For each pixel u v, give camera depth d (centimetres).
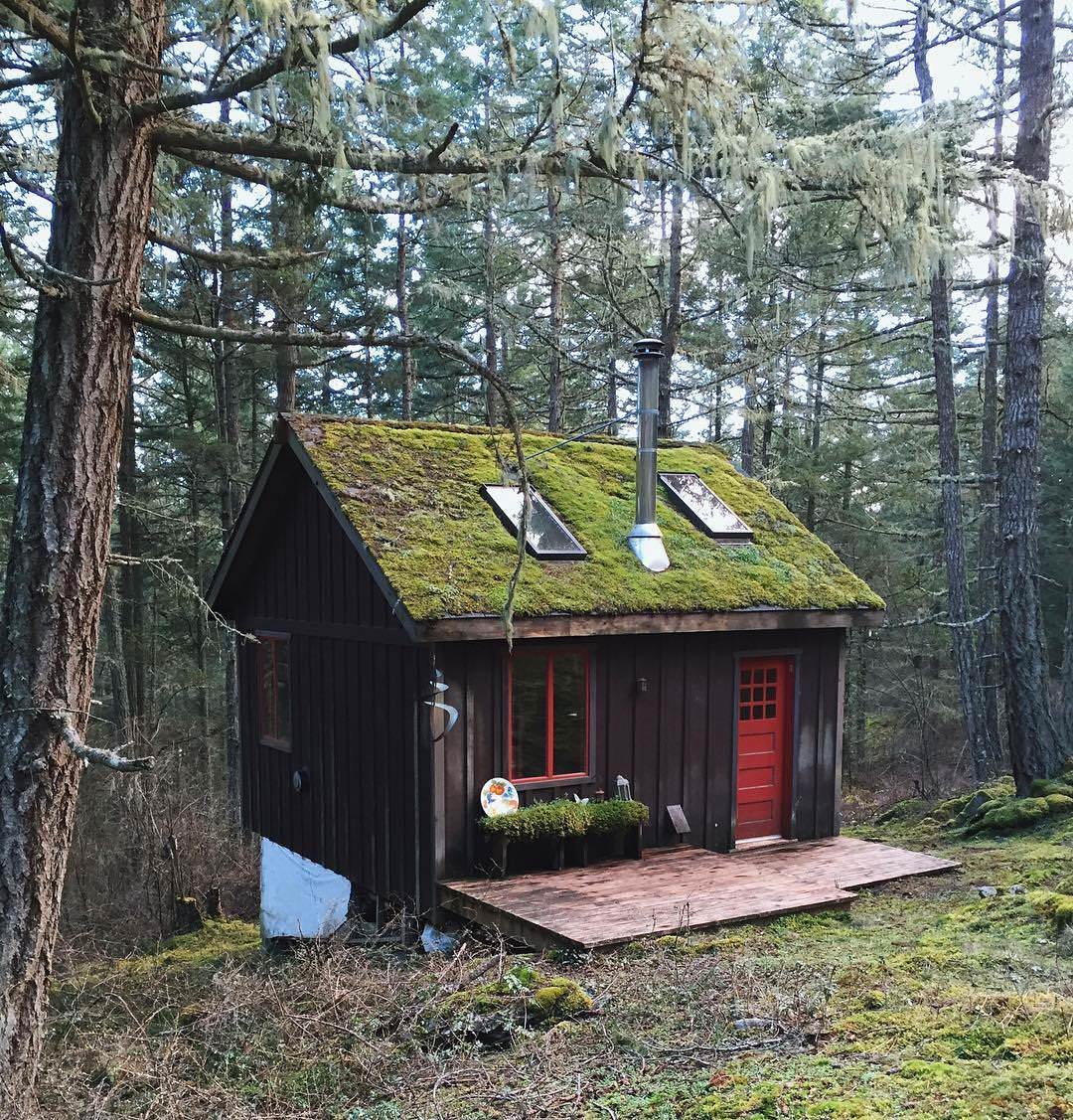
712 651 934
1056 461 2042
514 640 819
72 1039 761
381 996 585
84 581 449
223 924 1324
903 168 566
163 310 1470
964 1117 342
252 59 465
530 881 775
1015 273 1083
